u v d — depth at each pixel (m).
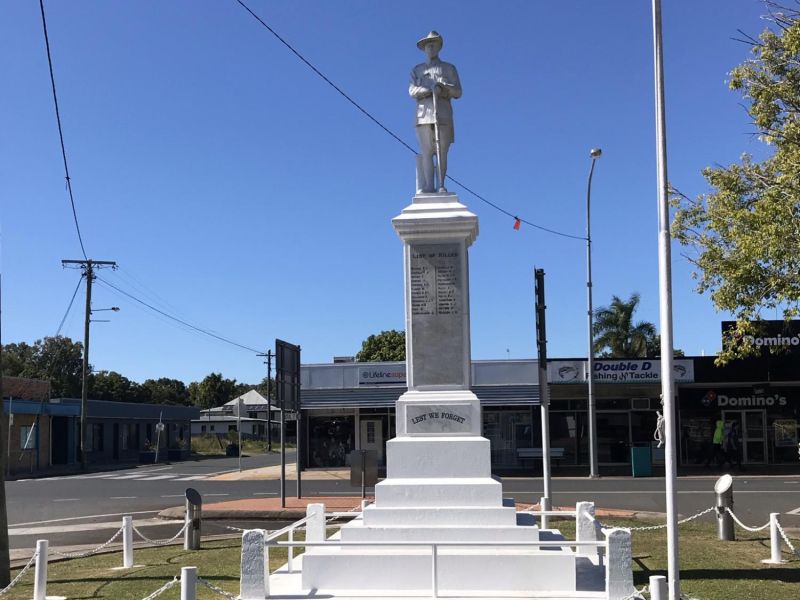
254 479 33.19
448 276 10.47
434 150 11.18
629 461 36.19
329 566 8.86
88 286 46.69
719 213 20.73
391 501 9.64
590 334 31.58
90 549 14.80
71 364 89.44
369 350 77.69
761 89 18.97
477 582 8.66
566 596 8.34
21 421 45.97
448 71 11.29
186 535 14.02
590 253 32.19
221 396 118.94
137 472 42.44
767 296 19.73
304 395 35.62
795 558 11.73
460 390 10.26
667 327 8.53
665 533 14.56
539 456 33.97
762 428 35.75
